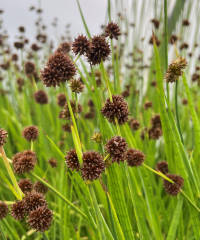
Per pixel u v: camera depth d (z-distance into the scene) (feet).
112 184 0.79
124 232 0.81
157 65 0.82
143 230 0.88
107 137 0.80
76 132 0.73
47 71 0.73
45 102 1.37
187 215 1.01
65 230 0.91
